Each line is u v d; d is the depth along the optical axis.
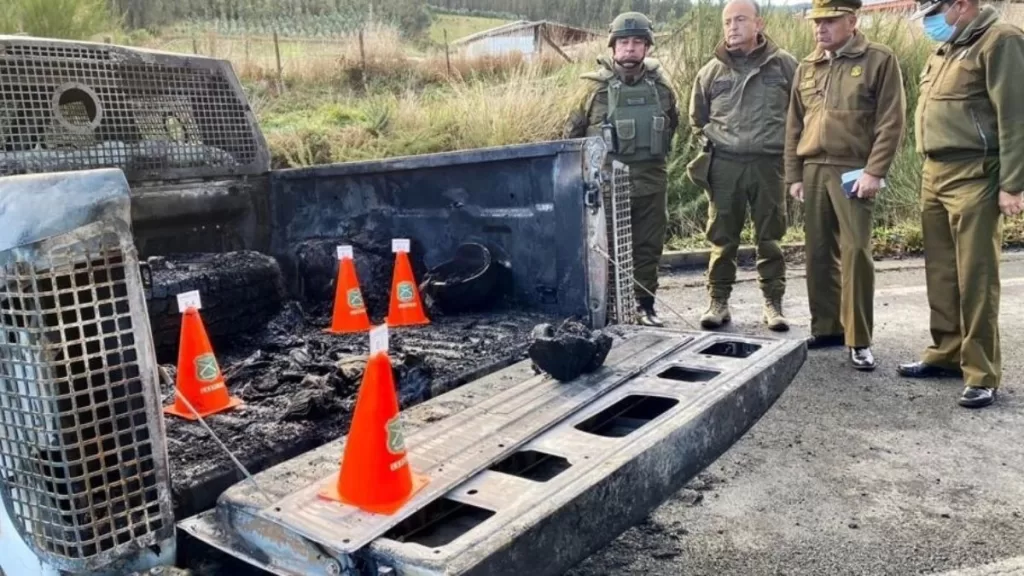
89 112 3.00
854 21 4.59
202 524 1.78
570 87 10.58
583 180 2.96
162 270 2.89
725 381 2.43
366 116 10.98
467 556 1.54
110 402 1.59
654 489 2.04
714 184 5.44
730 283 5.67
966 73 3.96
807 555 2.88
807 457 3.70
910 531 3.03
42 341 1.50
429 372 2.49
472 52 15.38
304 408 2.21
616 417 2.47
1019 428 3.96
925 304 6.42
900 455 3.69
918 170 9.16
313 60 14.65
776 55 5.20
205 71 3.36
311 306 3.56
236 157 3.50
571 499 1.76
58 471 1.55
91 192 1.54
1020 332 5.54
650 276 5.36
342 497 1.77
